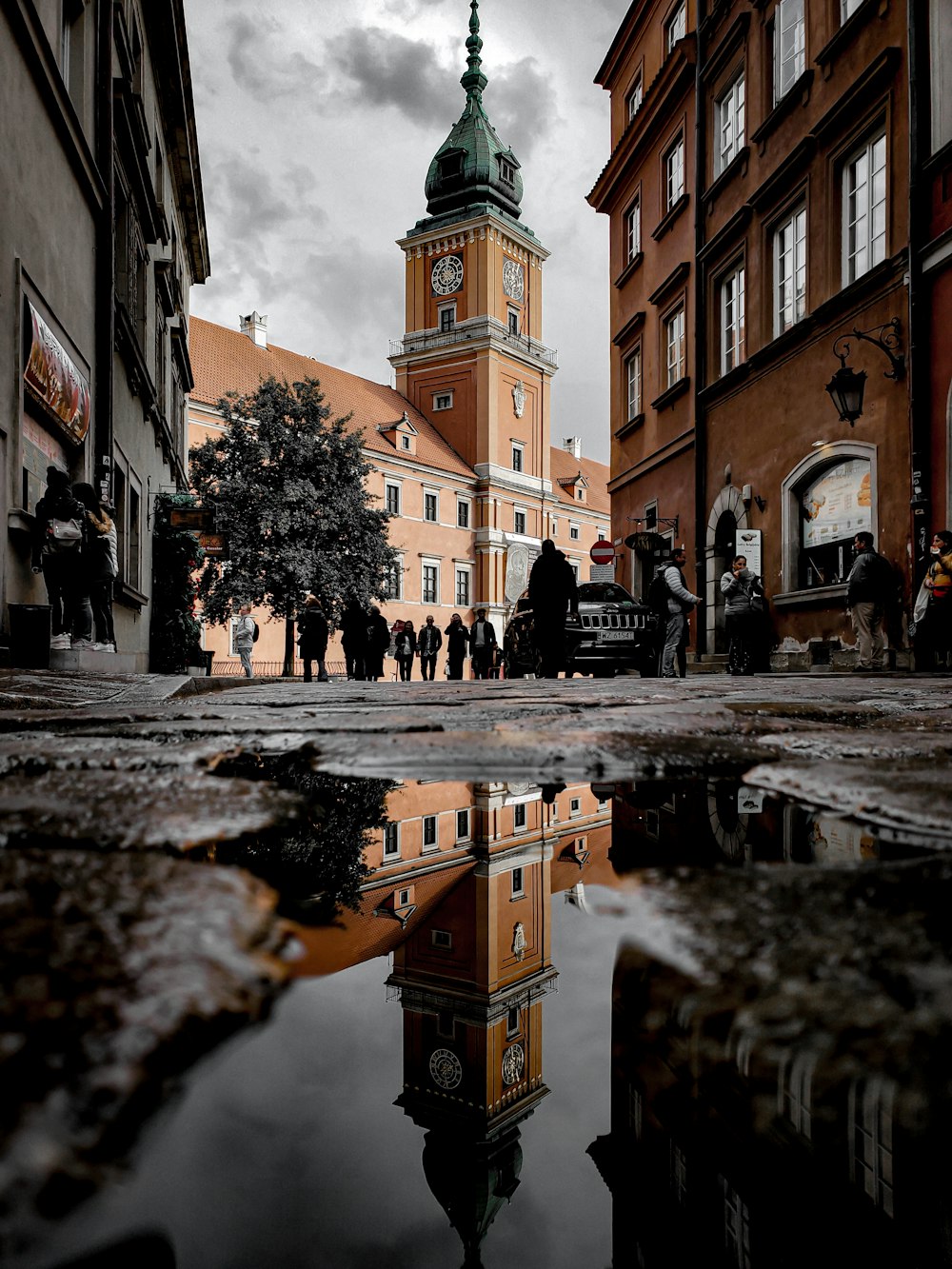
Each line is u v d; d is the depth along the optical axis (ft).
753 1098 1.34
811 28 42.45
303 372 167.32
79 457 36.91
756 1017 1.54
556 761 6.32
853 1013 1.55
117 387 44.86
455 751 6.64
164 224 57.67
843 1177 1.29
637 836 4.14
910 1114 1.28
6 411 26.32
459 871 3.87
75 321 35.53
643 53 65.31
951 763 5.67
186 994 1.58
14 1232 0.95
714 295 53.21
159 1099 1.18
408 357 190.49
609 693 16.65
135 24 50.08
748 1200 1.32
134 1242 1.00
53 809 3.94
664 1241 1.36
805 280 43.73
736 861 3.31
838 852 3.37
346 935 2.89
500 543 182.70
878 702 12.34
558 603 36.40
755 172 48.03
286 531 98.27
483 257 183.32
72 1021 1.43
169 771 5.35
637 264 65.57
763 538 46.32
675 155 59.98
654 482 62.28
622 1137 1.54
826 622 40.47
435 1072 1.94
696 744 6.98
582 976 2.03
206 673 71.56
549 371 196.24
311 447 102.73
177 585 62.64
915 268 34.06
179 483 83.15
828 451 40.22
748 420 48.21
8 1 26.08
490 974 2.61
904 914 2.14
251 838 3.64
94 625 30.53
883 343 35.65
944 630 31.01
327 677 64.39
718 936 1.98
